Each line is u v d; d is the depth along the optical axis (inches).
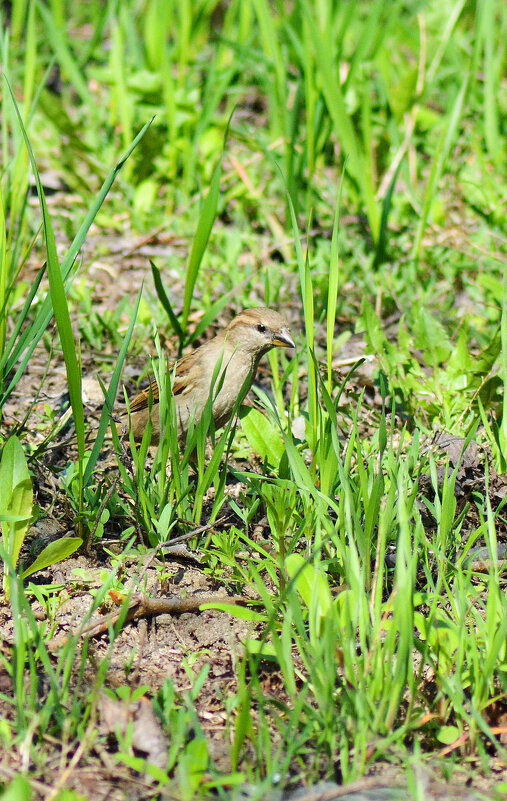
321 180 684.7
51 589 300.0
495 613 254.5
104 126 775.7
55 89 852.6
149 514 324.5
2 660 258.5
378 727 233.3
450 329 500.1
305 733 227.9
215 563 315.3
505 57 848.3
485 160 727.7
